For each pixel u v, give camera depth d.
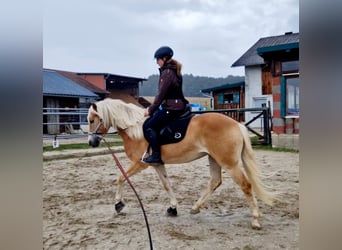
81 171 5.17
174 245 2.16
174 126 2.63
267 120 7.54
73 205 3.23
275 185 3.89
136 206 3.16
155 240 2.26
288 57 7.05
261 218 2.69
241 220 2.67
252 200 2.45
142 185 4.12
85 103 14.11
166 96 2.66
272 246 2.10
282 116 7.27
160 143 2.66
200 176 4.65
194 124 2.59
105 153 7.29
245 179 2.44
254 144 7.64
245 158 2.49
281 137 7.28
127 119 2.80
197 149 2.59
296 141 7.04
